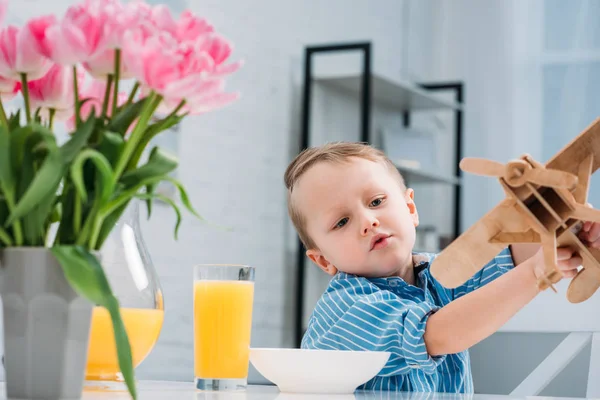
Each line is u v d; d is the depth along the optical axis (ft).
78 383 2.31
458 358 4.39
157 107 2.52
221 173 10.96
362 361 3.06
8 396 2.28
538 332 5.11
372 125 14.37
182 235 10.23
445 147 16.10
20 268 2.25
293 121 12.53
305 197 4.61
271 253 11.95
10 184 2.24
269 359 3.07
